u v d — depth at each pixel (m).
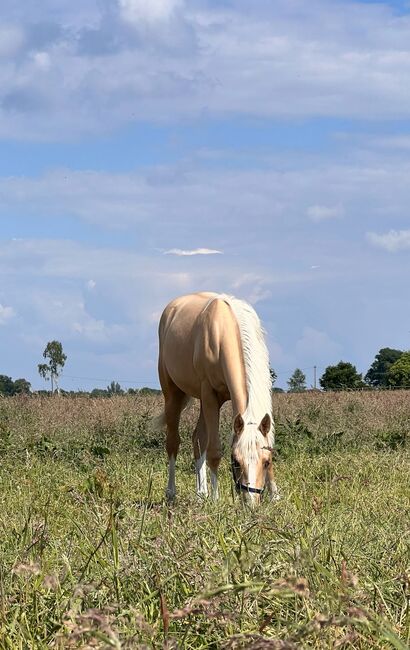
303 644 3.24
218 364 9.52
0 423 13.77
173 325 10.60
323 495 7.58
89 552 4.86
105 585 4.14
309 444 12.95
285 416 15.28
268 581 3.86
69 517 6.30
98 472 8.16
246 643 3.15
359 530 5.74
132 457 12.15
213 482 9.34
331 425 14.69
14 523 6.13
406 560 4.80
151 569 4.30
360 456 11.23
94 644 3.11
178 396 10.86
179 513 5.31
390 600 4.01
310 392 22.25
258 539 4.79
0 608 3.89
